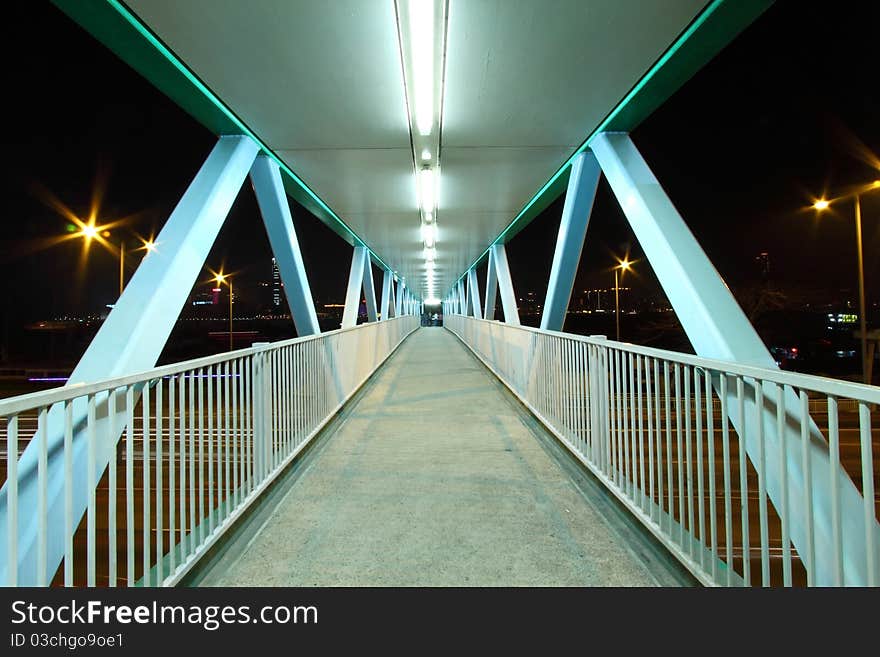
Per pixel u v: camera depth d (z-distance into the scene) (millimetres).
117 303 2854
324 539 2416
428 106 3576
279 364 3232
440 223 8195
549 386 4160
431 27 2656
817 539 1809
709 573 1817
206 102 3445
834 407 1312
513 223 8219
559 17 2592
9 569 1293
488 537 2428
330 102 3512
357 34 2709
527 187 5867
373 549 2314
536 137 4219
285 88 3303
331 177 5387
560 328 5770
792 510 1912
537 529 2514
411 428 4660
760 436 1615
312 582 2049
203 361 2205
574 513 2711
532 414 4887
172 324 3021
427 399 6141
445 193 6145
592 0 2465
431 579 2064
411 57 2932
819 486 1830
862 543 1688
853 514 1722
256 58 2938
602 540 2393
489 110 3680
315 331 5945
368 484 3174
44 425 1415
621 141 3971
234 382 2576
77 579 5348
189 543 2080
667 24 2664
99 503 6789
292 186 5762
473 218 7738
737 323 2742
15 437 1336
